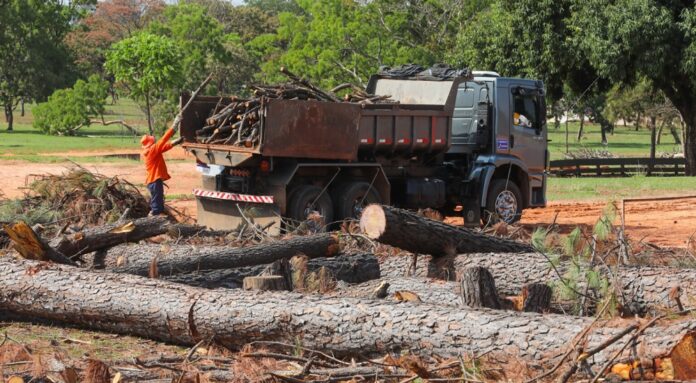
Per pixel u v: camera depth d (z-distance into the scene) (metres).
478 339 7.87
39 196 18.81
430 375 7.55
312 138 19.41
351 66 61.62
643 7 41.91
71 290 10.56
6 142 66.31
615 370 6.94
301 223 17.19
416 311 8.37
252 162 19.36
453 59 51.66
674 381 6.69
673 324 7.21
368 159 20.84
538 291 9.72
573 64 45.97
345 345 8.61
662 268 10.55
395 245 12.23
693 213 25.95
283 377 7.61
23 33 103.50
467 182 22.69
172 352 9.72
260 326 9.12
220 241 15.61
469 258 12.06
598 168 48.50
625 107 76.62
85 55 135.75
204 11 95.25
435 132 21.42
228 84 92.69
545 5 45.06
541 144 23.89
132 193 19.38
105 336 10.47
